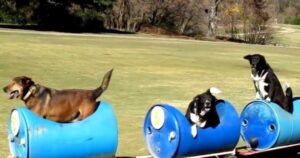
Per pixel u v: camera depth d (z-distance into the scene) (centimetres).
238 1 7112
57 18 5869
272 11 7762
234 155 806
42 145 644
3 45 2823
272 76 891
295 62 3294
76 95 699
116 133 698
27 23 5841
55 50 2830
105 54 2872
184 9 6888
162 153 752
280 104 862
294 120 852
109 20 6662
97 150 686
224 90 1773
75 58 2544
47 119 675
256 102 859
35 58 2400
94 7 5684
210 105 741
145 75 2077
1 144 925
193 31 7056
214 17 6744
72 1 5609
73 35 4419
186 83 1905
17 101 1331
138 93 1595
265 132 844
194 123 743
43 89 694
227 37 6919
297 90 1852
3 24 5428
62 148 659
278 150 934
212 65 2705
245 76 2247
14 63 2155
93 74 1991
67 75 1916
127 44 3797
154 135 763
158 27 6819
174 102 1464
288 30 10131
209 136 758
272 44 6925
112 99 1458
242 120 870
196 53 3500
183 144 732
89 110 696
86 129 678
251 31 6975
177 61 2792
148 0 6688
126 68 2278
